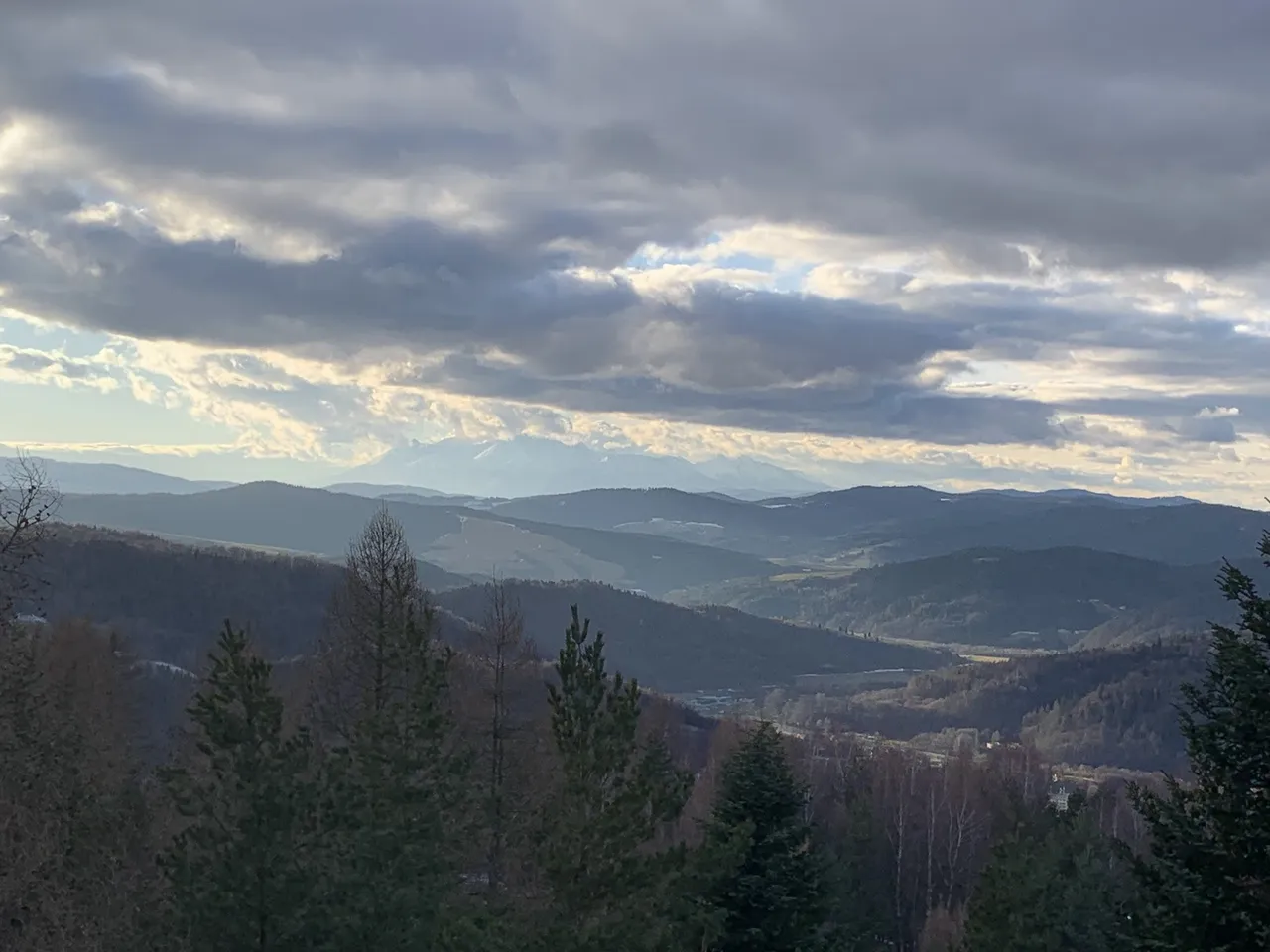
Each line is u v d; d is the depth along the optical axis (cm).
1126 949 1622
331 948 1939
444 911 1911
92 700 3616
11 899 2014
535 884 1927
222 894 1936
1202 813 1584
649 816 1873
